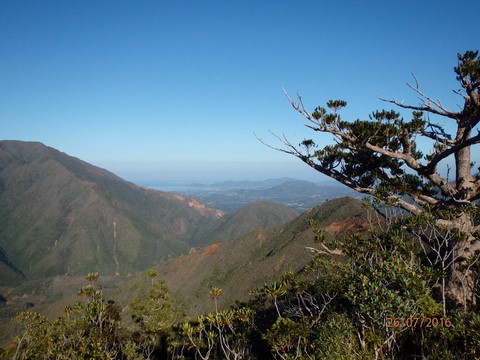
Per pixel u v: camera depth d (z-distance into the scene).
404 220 7.69
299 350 5.97
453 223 7.39
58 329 13.69
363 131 7.75
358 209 51.94
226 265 69.62
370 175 9.46
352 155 9.27
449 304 6.93
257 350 9.27
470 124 7.45
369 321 6.04
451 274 7.28
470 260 6.82
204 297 60.12
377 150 8.04
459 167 8.24
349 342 5.60
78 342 13.73
